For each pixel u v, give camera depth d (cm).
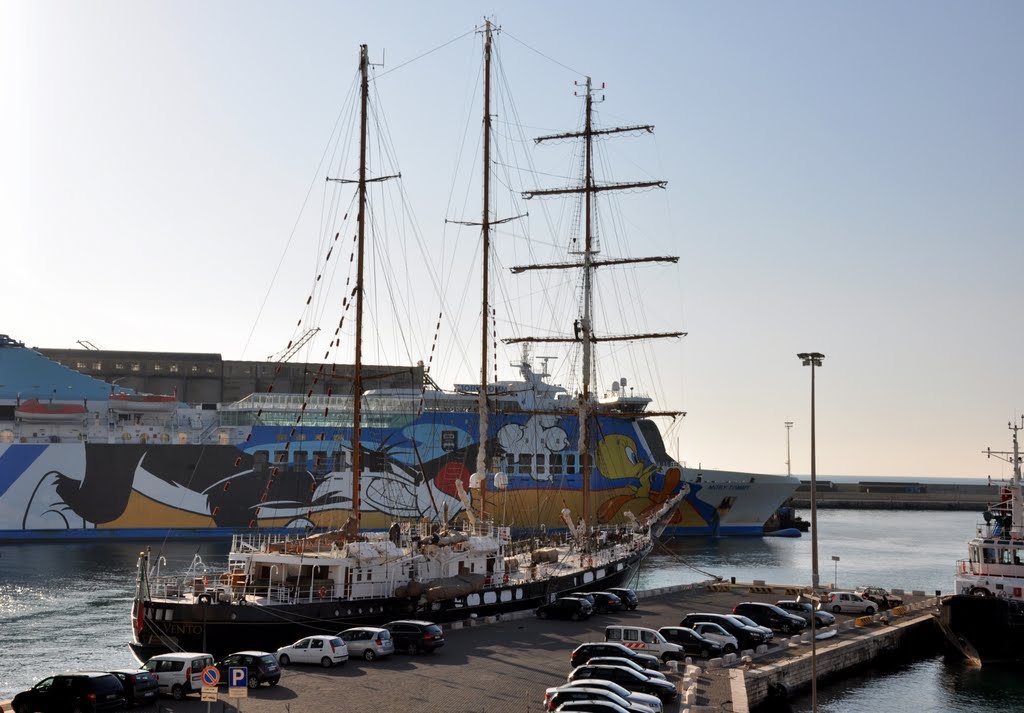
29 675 5234
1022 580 6125
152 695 3797
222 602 5000
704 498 14475
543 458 13612
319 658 4478
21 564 9919
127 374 19462
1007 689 5369
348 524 6112
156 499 12950
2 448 12619
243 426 13475
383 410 13662
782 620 5856
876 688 5325
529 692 4034
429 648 4806
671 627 5109
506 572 6925
